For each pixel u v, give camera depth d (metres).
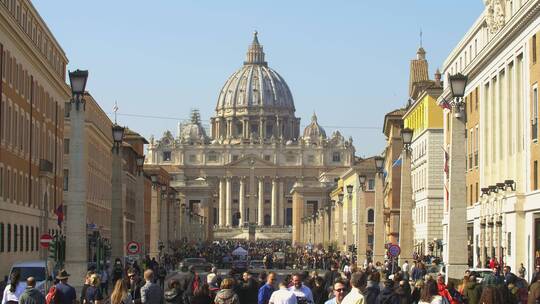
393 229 154.62
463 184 53.31
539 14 71.88
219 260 169.12
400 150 161.00
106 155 159.12
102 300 39.16
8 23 80.62
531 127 75.06
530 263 74.69
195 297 36.56
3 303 37.78
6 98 83.50
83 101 56.09
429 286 29.92
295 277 35.12
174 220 181.12
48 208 106.06
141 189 93.31
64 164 133.25
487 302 31.17
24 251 93.12
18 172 89.75
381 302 35.22
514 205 77.44
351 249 131.00
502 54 84.62
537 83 73.00
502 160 85.75
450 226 53.25
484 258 88.62
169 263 132.75
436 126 129.88
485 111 92.44
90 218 138.38
